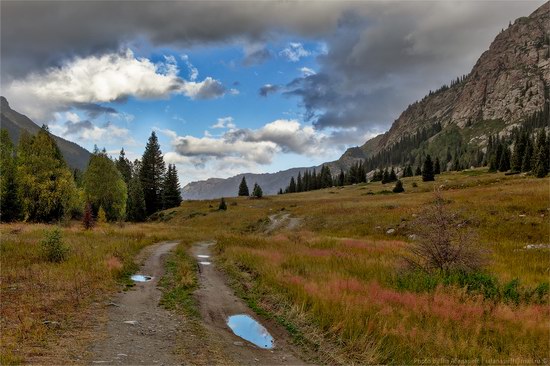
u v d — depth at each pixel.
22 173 45.66
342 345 9.70
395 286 15.41
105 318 10.62
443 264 16.91
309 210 61.16
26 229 30.95
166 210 89.38
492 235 31.95
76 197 50.50
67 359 7.38
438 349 9.15
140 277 17.41
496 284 15.12
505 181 68.06
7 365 6.69
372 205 54.00
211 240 39.50
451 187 71.50
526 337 10.14
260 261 20.42
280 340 10.35
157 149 94.56
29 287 12.91
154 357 8.09
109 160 62.03
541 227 31.44
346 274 17.56
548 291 14.28
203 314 12.27
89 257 18.80
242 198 105.06
